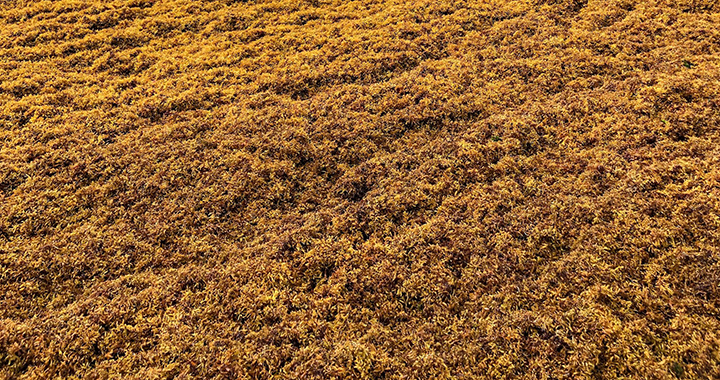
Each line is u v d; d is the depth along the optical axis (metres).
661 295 9.46
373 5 27.08
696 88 15.51
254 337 10.02
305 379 8.98
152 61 22.27
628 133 14.51
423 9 25.78
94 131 17.22
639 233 10.91
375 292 10.87
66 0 26.61
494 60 20.19
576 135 15.00
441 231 12.17
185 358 9.54
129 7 26.69
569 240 11.36
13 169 14.98
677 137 13.93
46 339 9.91
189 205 14.03
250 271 11.59
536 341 9.10
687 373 7.98
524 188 13.31
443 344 9.52
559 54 19.72
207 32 24.92
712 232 10.45
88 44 23.12
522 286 10.41
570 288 10.10
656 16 21.44
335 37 23.88
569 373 8.43
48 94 19.09
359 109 17.98
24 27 23.97
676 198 11.63
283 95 19.53
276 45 23.50
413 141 16.30
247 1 27.92
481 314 9.98
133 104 18.95
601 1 23.66
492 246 11.57
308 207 14.15
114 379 9.13
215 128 17.55
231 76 21.00
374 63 21.16
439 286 10.73
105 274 12.02
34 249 12.42
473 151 14.81
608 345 8.72
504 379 8.61
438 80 19.17
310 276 11.50
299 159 15.84
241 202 14.24
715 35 18.83
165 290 11.23
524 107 16.88
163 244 12.93
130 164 15.55
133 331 10.20
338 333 10.06
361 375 9.01
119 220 13.61
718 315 8.82
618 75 17.88
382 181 14.47
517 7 24.62
